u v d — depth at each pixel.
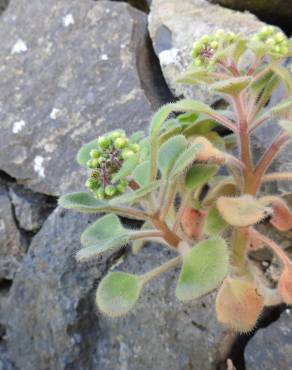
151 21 0.29
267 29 0.19
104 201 0.18
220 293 0.18
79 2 0.31
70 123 0.29
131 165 0.15
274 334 0.20
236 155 0.24
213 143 0.22
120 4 0.30
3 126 0.30
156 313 0.23
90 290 0.26
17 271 0.29
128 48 0.29
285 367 0.20
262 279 0.22
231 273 0.20
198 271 0.16
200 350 0.22
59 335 0.26
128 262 0.25
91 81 0.29
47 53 0.31
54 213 0.28
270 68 0.19
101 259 0.26
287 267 0.19
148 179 0.17
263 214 0.16
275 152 0.19
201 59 0.19
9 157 0.30
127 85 0.28
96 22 0.30
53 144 0.29
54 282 0.26
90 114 0.28
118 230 0.19
